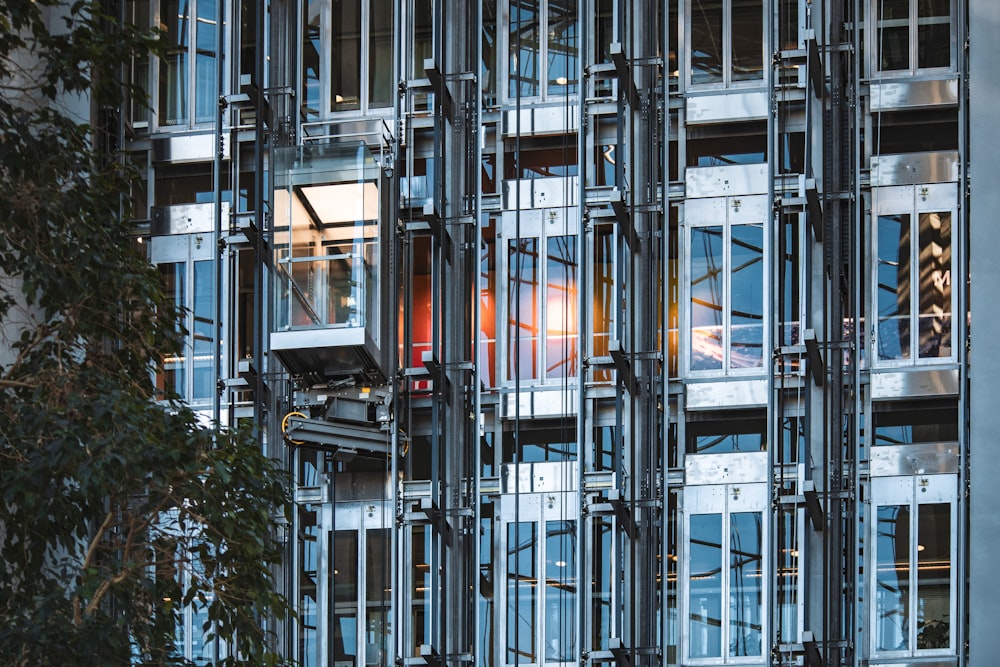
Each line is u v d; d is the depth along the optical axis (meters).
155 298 23.69
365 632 31.77
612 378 32.06
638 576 30.84
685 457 31.62
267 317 32.38
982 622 29.80
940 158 32.03
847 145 32.16
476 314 32.06
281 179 32.44
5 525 23.03
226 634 22.78
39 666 21.16
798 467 31.27
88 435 22.00
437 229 32.25
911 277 31.77
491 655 31.28
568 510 31.56
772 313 31.52
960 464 30.73
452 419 31.84
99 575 21.78
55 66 23.64
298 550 32.09
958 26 32.44
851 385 31.22
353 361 31.73
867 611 30.61
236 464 23.05
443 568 31.14
